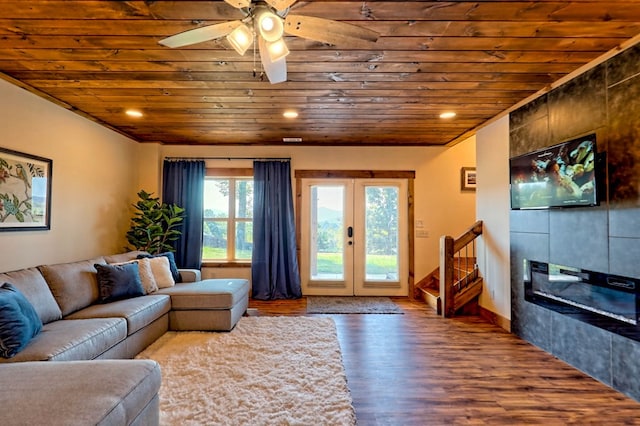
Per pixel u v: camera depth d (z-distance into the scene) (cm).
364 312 462
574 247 291
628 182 242
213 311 367
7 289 229
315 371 272
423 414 221
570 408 229
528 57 253
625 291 244
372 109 374
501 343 349
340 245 572
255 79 292
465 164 565
